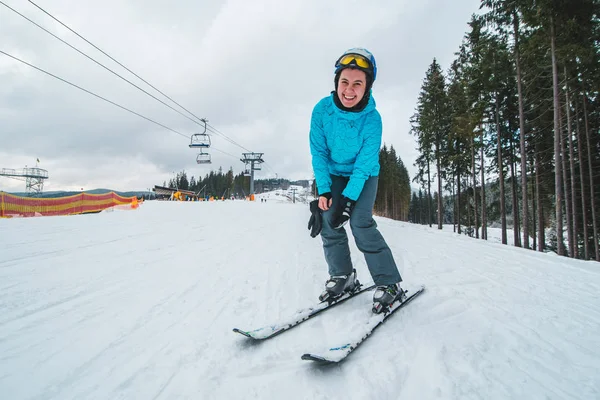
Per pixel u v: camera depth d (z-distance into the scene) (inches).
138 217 363.6
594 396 45.8
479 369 52.6
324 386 47.8
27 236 201.3
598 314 81.9
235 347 60.7
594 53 395.9
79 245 177.0
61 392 46.6
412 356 56.5
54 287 101.3
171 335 66.4
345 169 86.7
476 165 815.7
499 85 595.5
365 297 89.4
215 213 486.3
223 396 45.4
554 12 386.3
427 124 842.8
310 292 96.1
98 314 78.5
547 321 75.6
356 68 70.6
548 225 863.7
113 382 49.2
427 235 318.0
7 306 83.9
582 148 659.4
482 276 124.0
